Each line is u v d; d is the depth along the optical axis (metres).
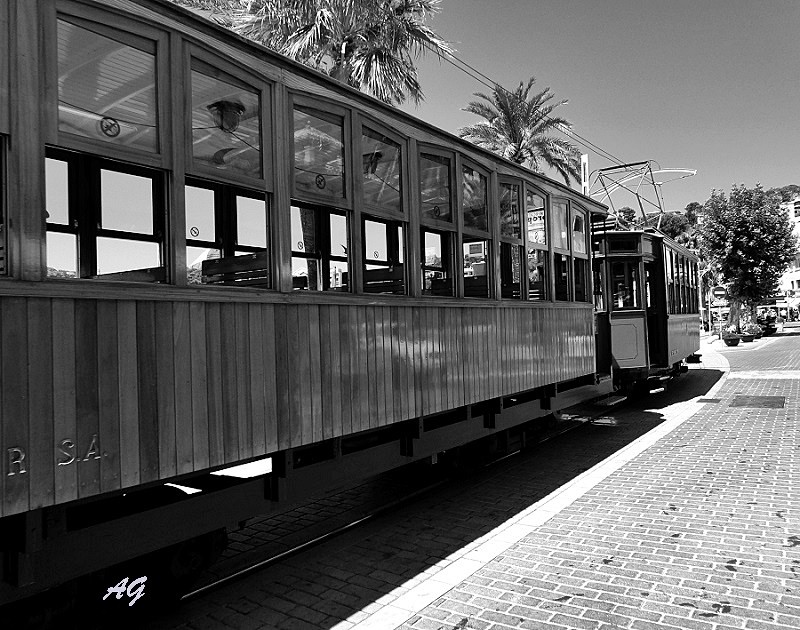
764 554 4.63
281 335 4.10
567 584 4.21
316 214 5.25
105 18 3.15
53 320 2.86
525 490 6.77
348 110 4.76
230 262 4.51
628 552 4.76
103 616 3.57
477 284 6.68
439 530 5.52
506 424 7.18
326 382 4.45
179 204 3.50
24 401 2.74
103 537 3.19
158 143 3.40
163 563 3.84
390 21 11.79
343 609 3.99
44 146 2.89
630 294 11.97
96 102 3.13
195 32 3.62
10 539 2.86
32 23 2.85
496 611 3.83
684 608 3.80
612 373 10.91
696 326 17.50
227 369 3.70
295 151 4.30
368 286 5.62
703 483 6.68
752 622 3.61
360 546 5.17
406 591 4.22
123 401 3.13
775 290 35.12
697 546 4.84
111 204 4.31
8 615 3.14
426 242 6.44
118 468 3.10
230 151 3.83
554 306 8.20
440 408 5.72
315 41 11.60
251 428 3.84
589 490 6.58
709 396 13.80
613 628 3.57
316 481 4.52
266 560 4.94
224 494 3.88
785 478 6.75
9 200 2.74
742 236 33.22
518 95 24.03
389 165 5.23
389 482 7.41
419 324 5.50
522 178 7.47
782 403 12.26
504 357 6.89
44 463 2.80
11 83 2.77
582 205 9.41
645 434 9.82
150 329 3.28
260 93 4.05
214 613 3.99
